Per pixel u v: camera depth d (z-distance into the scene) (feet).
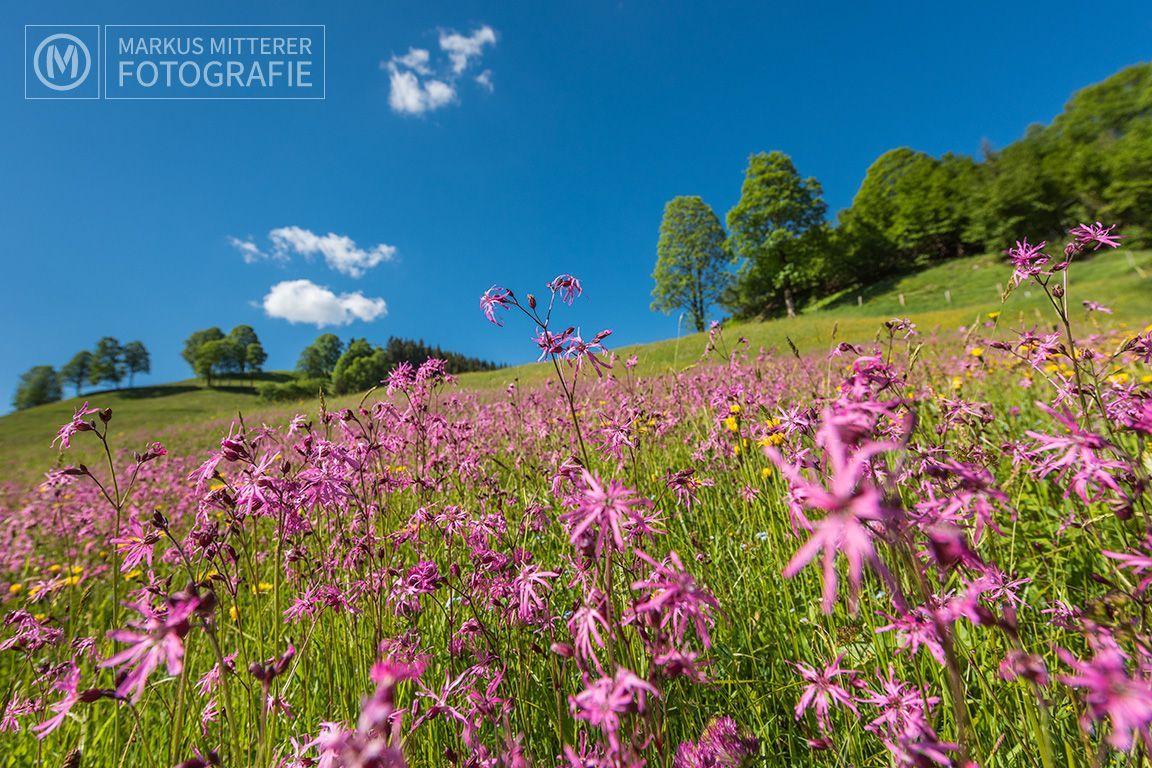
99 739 7.07
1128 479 3.54
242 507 5.07
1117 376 5.12
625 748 3.55
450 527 6.88
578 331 5.95
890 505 2.87
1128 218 103.40
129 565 5.16
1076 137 128.06
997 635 5.60
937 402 7.32
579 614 3.61
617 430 7.15
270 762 4.72
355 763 2.63
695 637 6.73
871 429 2.68
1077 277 90.48
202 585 5.71
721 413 11.21
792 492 3.63
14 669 7.99
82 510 14.11
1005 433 10.96
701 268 161.89
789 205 148.97
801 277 146.30
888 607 6.02
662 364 17.84
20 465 51.72
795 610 7.50
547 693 6.32
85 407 5.69
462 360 271.69
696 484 8.46
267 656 7.13
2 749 7.16
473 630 6.10
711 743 4.68
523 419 15.48
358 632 6.91
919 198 162.30
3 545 13.29
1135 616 3.69
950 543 3.01
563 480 5.49
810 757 5.63
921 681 4.91
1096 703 2.61
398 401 9.09
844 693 4.74
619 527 3.35
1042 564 7.31
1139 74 118.01
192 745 6.32
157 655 3.22
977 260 138.31
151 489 15.46
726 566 8.85
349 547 7.61
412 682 5.96
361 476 6.52
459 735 5.70
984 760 4.79
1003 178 130.82
